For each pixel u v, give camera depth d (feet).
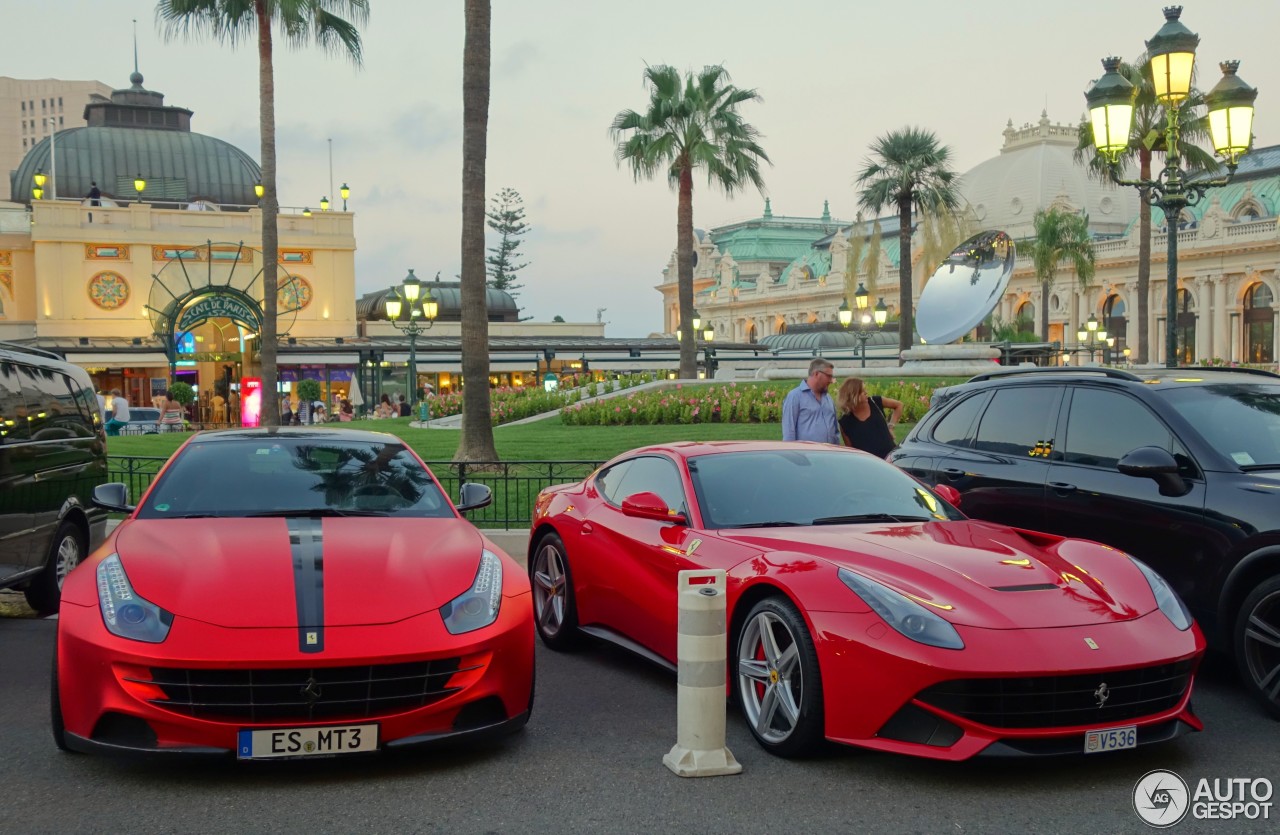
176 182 238.27
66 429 29.68
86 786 15.26
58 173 231.71
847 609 15.90
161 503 19.22
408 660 15.20
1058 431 24.23
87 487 30.76
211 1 91.15
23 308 214.07
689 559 19.40
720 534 19.40
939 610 15.53
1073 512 22.97
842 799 14.88
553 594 24.77
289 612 15.33
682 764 15.92
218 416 152.56
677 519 20.18
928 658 14.96
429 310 110.83
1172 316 38.55
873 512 20.24
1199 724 16.22
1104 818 14.25
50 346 188.55
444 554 17.46
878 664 15.31
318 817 14.19
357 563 16.66
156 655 14.67
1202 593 20.21
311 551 16.93
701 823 14.05
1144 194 134.21
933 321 97.40
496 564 17.76
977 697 14.96
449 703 15.52
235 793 15.05
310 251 220.23
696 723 16.01
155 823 13.96
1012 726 15.10
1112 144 39.17
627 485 23.16
